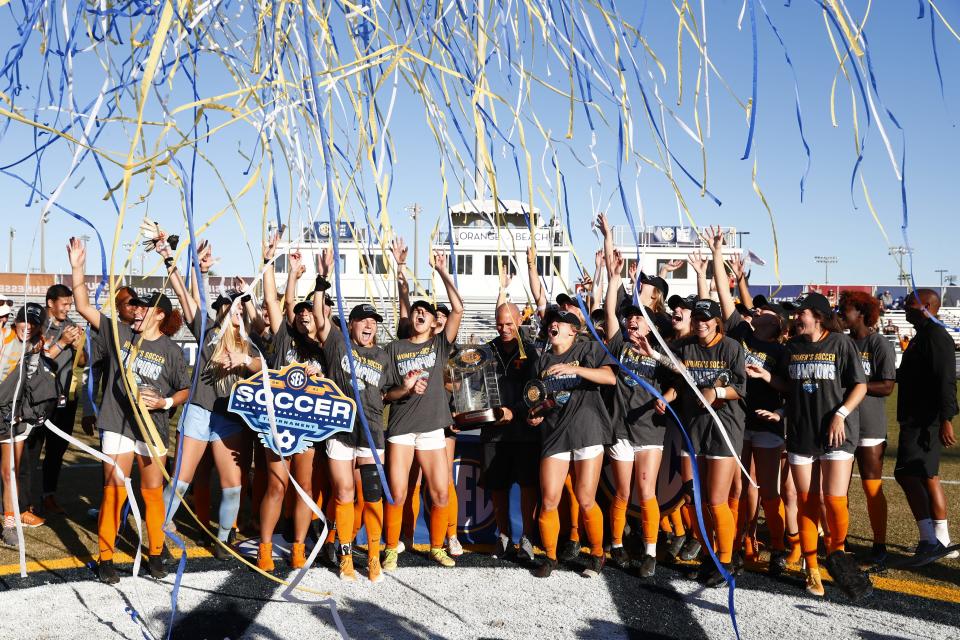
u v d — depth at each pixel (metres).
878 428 4.96
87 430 6.25
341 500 4.66
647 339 4.86
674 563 5.05
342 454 4.63
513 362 5.28
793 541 5.04
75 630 3.68
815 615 4.03
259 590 4.35
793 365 4.46
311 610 4.04
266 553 4.73
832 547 4.31
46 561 4.80
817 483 4.51
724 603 4.21
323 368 5.07
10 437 5.10
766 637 3.72
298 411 4.57
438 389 4.87
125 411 4.38
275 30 2.57
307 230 3.11
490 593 4.39
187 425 4.73
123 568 4.70
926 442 4.99
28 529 5.59
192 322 4.96
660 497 5.20
